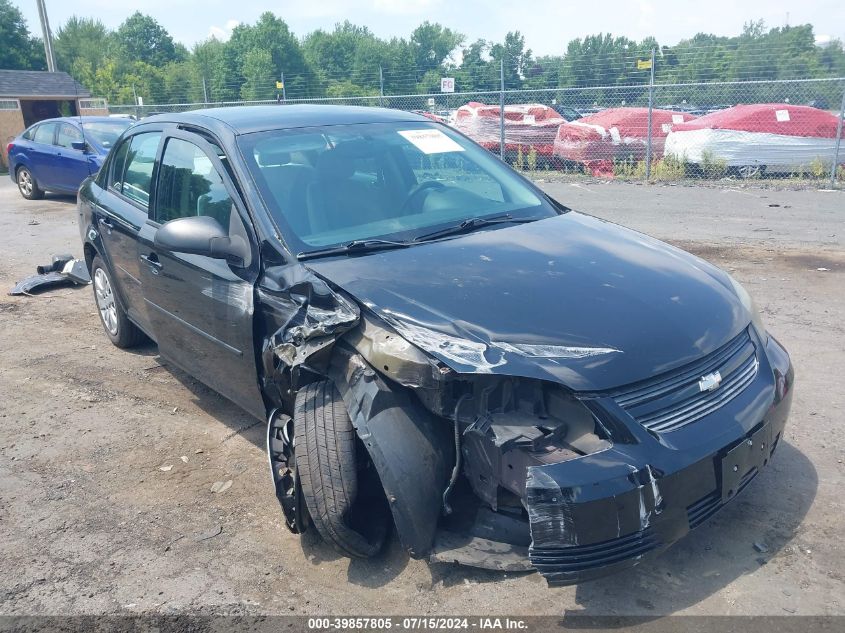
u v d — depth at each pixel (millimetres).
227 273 3641
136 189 4980
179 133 4480
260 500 3730
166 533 3484
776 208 10789
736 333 3107
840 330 5555
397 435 2824
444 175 4309
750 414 2881
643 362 2732
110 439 4469
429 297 2979
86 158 12961
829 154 13648
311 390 3174
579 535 2510
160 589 3088
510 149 16672
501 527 2867
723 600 2828
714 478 2723
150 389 5191
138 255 4605
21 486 3980
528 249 3467
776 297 6414
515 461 2650
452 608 2873
